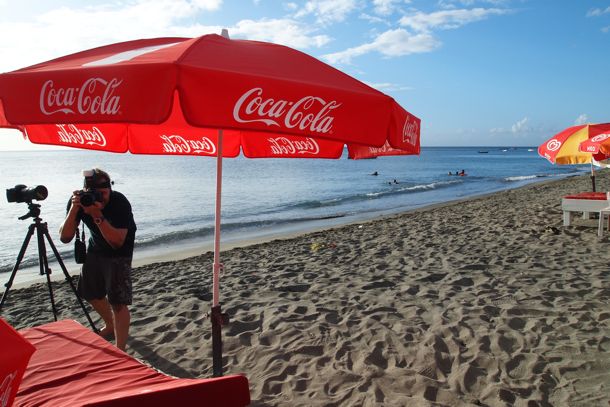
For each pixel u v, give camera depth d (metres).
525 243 8.80
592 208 9.78
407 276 6.88
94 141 3.48
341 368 4.02
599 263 7.01
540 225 10.69
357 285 6.51
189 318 5.39
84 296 4.38
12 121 1.89
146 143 3.79
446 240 9.60
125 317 4.14
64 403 2.30
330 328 4.89
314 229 14.85
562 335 4.47
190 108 1.76
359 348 4.39
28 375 2.62
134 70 1.81
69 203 4.16
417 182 36.31
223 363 4.22
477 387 3.65
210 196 24.62
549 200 16.89
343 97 2.03
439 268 7.27
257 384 3.79
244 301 5.94
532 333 4.55
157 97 1.75
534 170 56.56
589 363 3.88
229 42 2.46
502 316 5.02
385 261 7.98
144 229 15.28
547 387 3.58
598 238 8.83
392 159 94.44
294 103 1.91
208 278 7.36
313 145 3.72
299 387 3.72
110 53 2.42
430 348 4.30
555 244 8.54
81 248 4.07
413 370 3.93
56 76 1.91
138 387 2.46
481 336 4.51
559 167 63.94
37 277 9.43
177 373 4.07
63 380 2.56
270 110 1.85
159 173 43.16
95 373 2.65
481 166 66.56
